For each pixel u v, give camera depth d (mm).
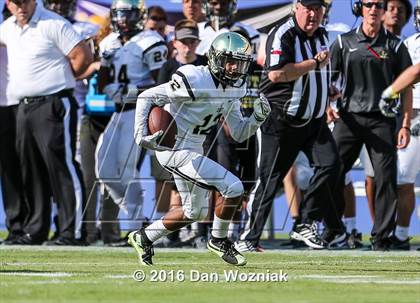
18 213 30297
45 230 29828
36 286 16828
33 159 29516
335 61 28688
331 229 28656
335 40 28812
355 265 22453
